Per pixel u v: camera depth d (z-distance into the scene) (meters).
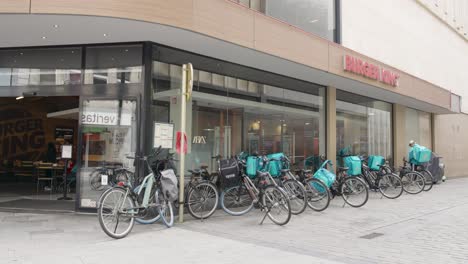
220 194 7.72
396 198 10.48
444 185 15.18
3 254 4.84
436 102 15.77
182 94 7.14
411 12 16.48
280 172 8.18
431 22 18.36
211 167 8.79
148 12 6.26
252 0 9.23
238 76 9.44
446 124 20.20
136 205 6.15
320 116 11.76
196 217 7.34
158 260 4.67
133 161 7.51
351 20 12.43
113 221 5.82
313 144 11.45
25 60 8.11
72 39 7.42
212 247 5.30
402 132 15.86
